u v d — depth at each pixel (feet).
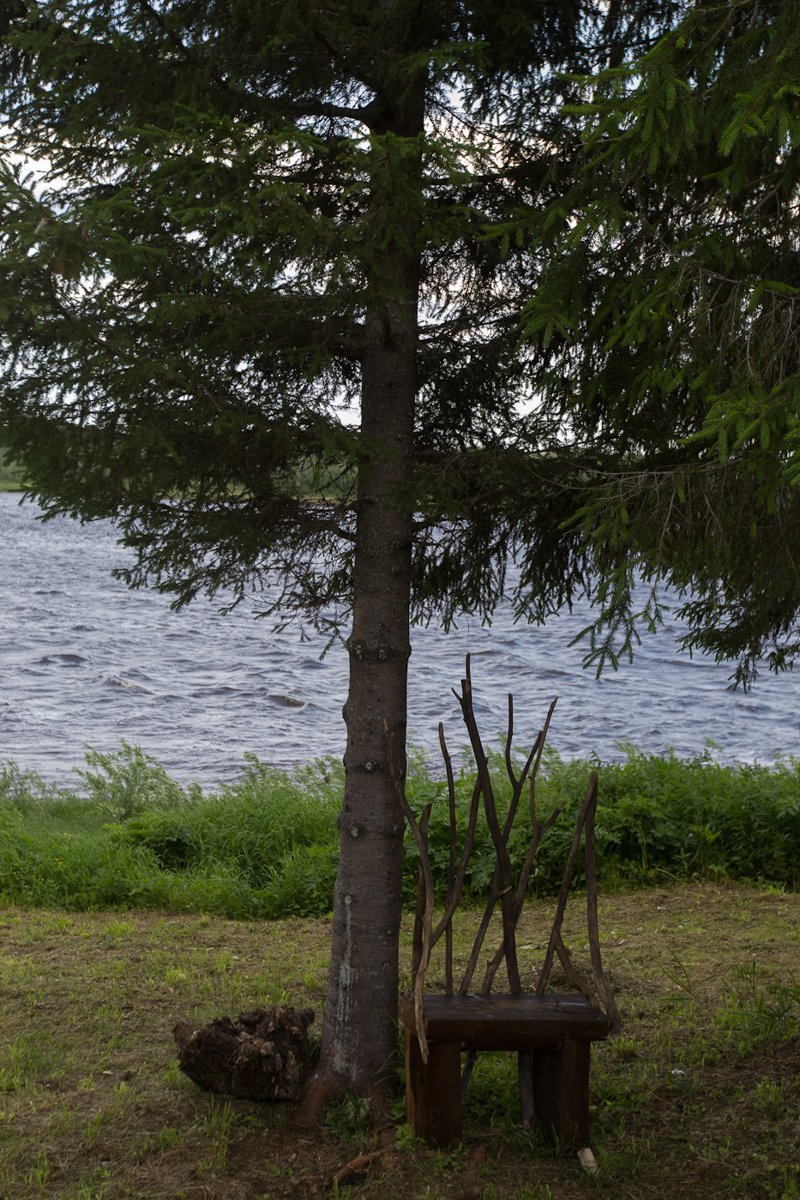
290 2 12.82
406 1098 14.43
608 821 28.43
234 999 19.93
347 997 15.39
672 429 14.02
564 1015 13.56
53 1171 13.30
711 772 31.53
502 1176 13.21
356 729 15.53
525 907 26.50
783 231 12.55
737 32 12.03
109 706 65.26
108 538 253.03
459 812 28.60
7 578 150.10
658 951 22.12
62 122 14.55
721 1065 16.33
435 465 15.25
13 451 12.85
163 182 12.44
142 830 30.96
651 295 11.55
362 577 15.55
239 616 118.83
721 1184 13.09
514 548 16.76
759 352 11.25
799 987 18.61
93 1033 18.03
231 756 52.54
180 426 13.23
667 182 12.90
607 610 13.17
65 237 10.78
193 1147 13.92
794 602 16.63
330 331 14.16
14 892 28.25
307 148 12.43
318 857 28.94
